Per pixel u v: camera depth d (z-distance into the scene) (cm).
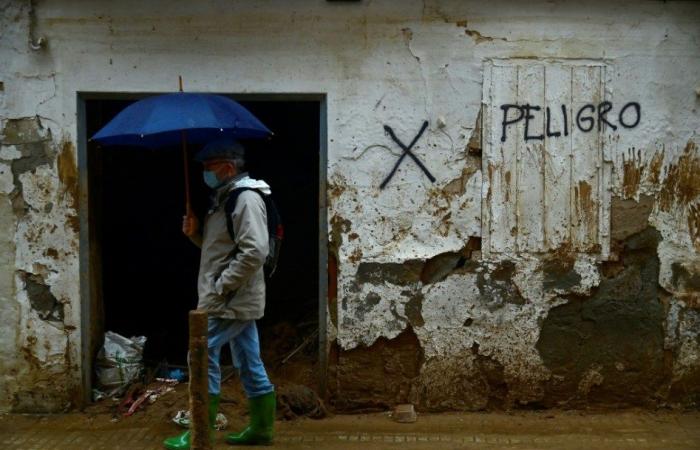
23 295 530
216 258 448
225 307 445
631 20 526
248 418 526
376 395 538
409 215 530
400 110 527
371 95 525
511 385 538
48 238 527
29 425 517
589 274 532
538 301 534
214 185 454
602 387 539
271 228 452
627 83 529
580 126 529
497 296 534
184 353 648
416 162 529
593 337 537
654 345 537
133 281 756
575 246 533
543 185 531
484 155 528
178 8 520
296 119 757
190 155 758
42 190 525
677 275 535
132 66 522
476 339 535
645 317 536
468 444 483
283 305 727
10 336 533
